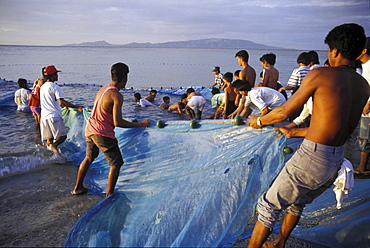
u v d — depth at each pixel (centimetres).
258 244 278
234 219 318
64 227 340
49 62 4188
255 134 357
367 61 457
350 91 246
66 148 603
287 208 285
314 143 250
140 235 293
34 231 329
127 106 1170
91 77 2409
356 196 364
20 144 658
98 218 312
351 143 675
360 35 250
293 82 737
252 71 722
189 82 2175
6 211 375
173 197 355
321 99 247
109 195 391
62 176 495
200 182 364
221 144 380
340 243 313
